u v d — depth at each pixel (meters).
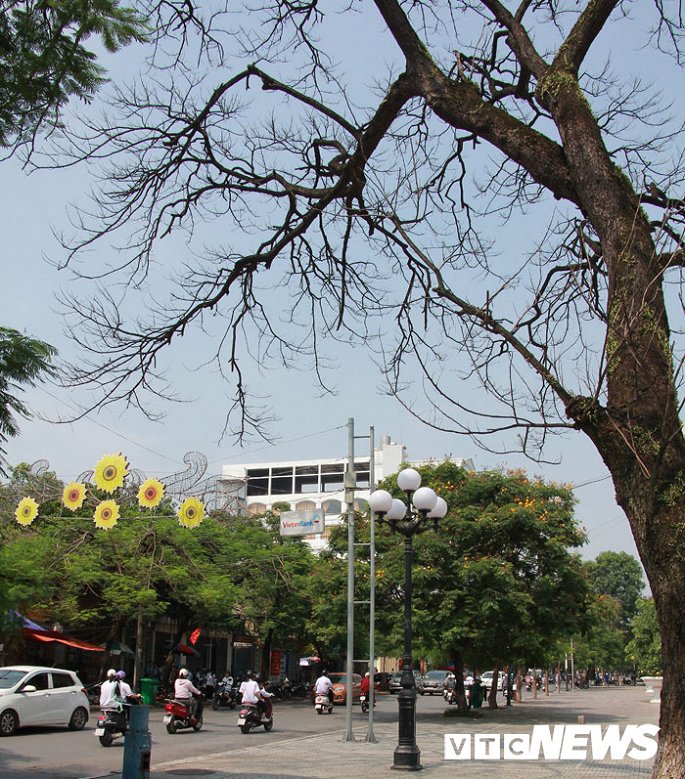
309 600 42.03
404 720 14.54
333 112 7.96
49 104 7.77
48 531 31.06
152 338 8.22
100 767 14.64
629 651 46.59
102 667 31.11
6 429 8.70
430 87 7.01
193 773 14.12
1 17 7.54
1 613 15.88
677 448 5.15
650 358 5.35
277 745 19.28
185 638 36.47
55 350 8.68
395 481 30.77
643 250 5.59
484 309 6.33
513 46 7.02
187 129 8.23
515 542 28.25
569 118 6.12
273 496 86.50
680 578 4.91
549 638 28.45
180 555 33.34
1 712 19.55
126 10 7.68
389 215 6.93
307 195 8.31
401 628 27.53
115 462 29.80
